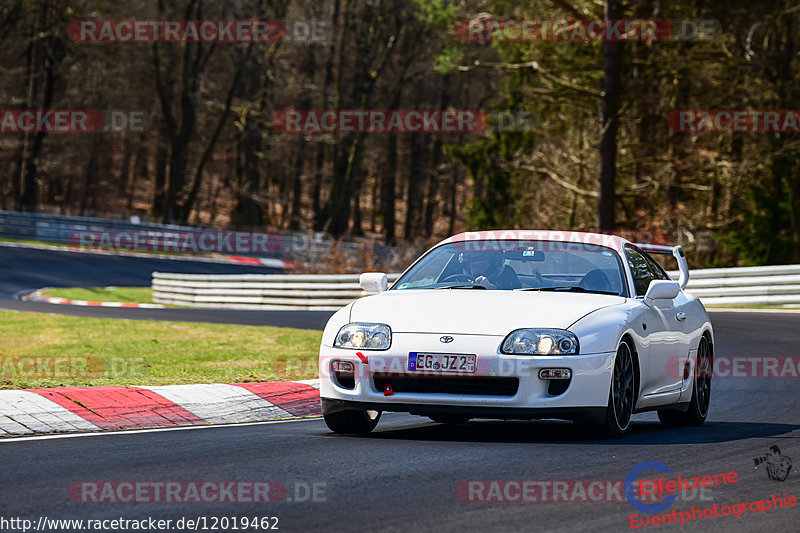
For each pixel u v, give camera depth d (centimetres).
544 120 12256
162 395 3225
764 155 11338
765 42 11069
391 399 2544
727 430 2973
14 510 1747
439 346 2517
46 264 13362
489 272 2922
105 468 2147
